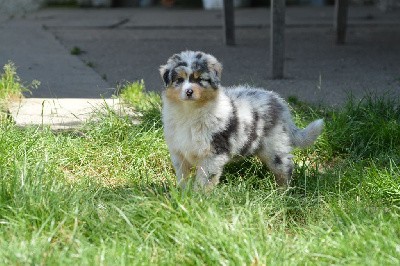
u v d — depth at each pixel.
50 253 4.77
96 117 7.93
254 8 16.36
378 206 5.91
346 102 8.43
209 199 5.49
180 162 6.29
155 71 10.74
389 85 9.86
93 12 16.05
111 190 6.11
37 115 8.34
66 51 12.01
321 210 5.77
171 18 15.12
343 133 7.50
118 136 7.46
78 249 4.84
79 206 5.43
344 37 12.63
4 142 6.77
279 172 6.54
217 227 5.03
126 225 5.17
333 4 16.84
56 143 7.14
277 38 10.15
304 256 4.88
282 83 9.98
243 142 6.27
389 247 4.96
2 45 12.29
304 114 8.15
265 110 6.41
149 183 6.52
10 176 5.90
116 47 12.41
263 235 5.12
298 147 6.80
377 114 7.89
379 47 12.42
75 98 9.15
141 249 4.89
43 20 14.96
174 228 5.07
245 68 10.88
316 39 13.08
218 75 6.07
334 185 6.34
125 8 16.78
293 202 6.00
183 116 6.06
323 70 10.80
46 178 5.93
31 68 10.71
